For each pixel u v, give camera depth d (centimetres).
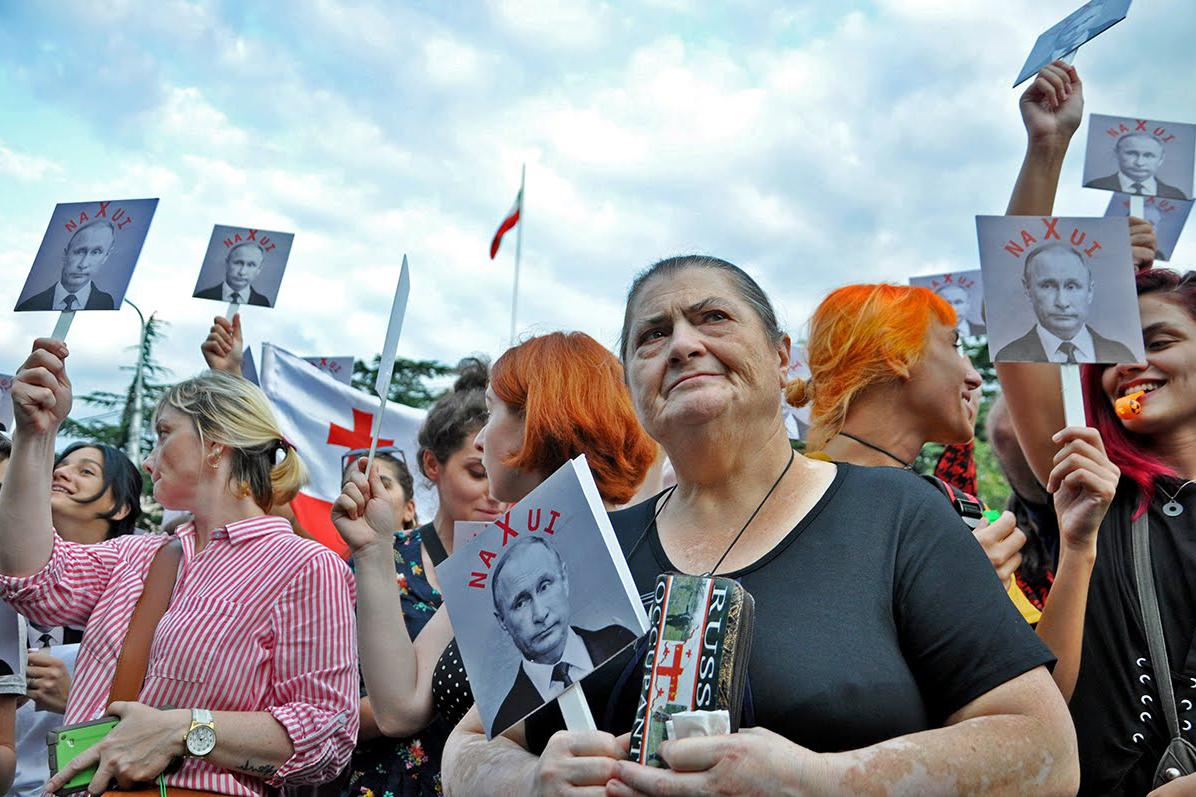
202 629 278
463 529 282
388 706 257
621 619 167
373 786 296
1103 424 272
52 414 297
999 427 349
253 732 265
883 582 172
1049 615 231
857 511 181
